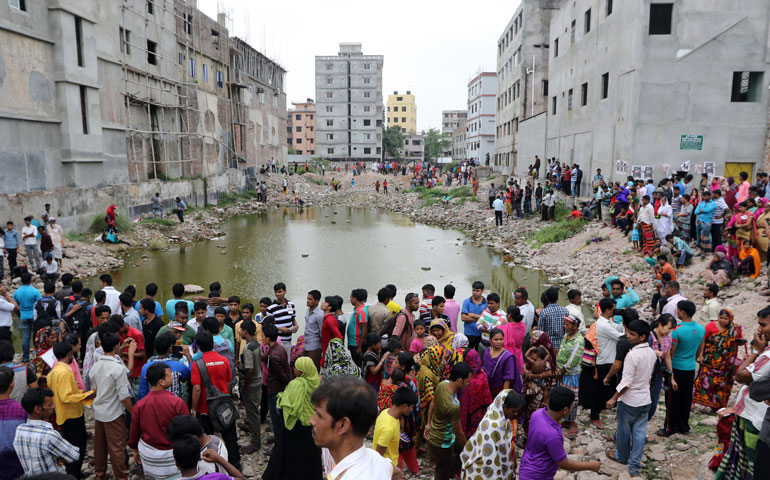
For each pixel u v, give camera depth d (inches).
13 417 187.6
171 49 1353.3
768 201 458.6
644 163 845.2
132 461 267.4
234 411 243.4
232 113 1803.6
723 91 811.4
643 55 821.9
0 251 599.5
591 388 285.6
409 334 313.3
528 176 1512.1
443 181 2164.1
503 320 303.4
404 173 2620.6
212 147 1610.5
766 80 801.6
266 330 257.9
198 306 302.2
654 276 547.5
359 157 3673.7
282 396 212.2
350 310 557.3
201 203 1433.3
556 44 1346.0
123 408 234.1
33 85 796.6
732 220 498.9
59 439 186.7
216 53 1672.0
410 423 233.5
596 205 876.6
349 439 98.5
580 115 1131.9
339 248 936.3
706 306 316.8
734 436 186.5
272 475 212.4
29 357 399.2
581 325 290.5
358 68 3597.4
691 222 606.9
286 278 699.4
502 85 2236.7
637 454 232.5
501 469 192.9
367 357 273.0
